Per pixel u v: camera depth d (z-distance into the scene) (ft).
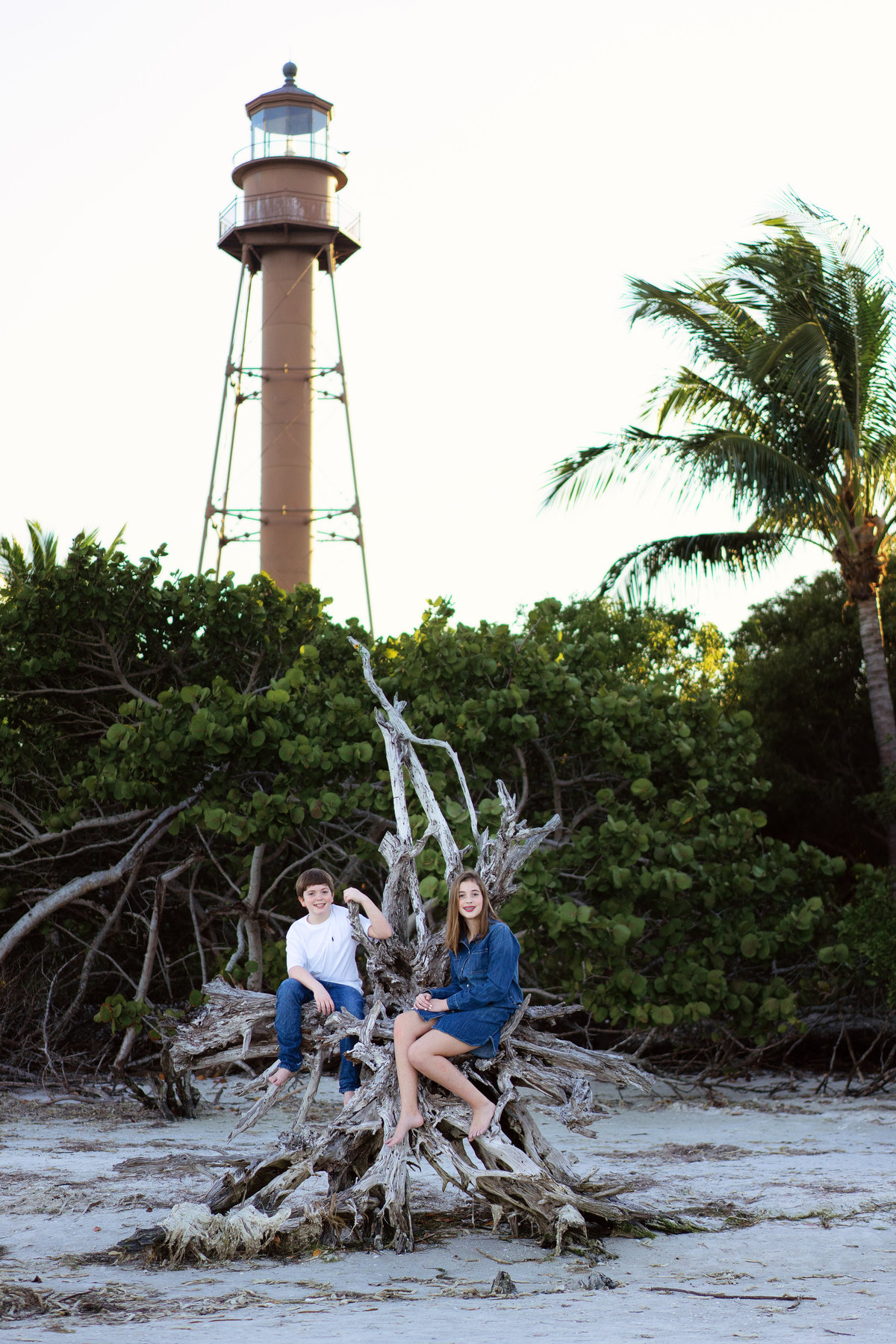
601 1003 41.11
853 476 55.57
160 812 45.91
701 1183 25.71
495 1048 21.57
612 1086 44.16
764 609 75.31
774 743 67.26
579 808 50.06
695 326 55.83
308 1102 23.35
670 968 42.88
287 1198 21.68
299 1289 17.75
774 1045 44.34
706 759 47.60
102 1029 46.55
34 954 46.39
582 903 44.70
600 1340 14.40
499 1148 20.72
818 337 51.16
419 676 45.75
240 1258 19.83
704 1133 33.50
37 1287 17.74
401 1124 21.12
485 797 46.52
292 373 98.53
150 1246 19.81
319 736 43.11
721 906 46.14
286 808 41.29
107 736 43.34
